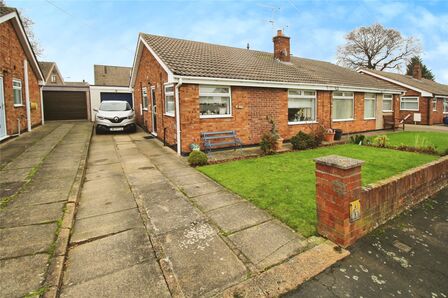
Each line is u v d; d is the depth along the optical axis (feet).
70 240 11.27
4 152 27.14
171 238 11.44
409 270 9.54
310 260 9.87
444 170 18.42
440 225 13.01
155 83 38.47
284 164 24.80
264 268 9.41
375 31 132.16
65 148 29.43
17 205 14.37
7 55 34.60
